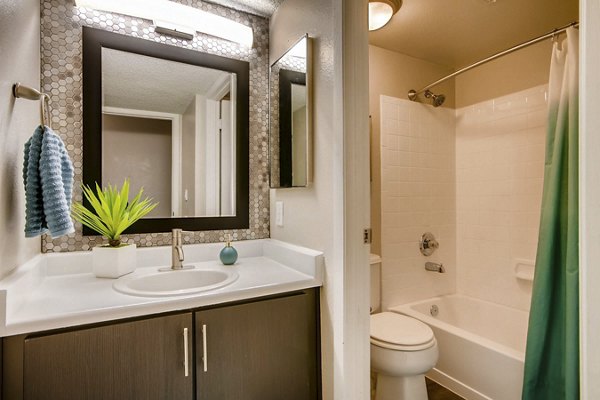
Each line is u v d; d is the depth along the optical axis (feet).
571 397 3.91
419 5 5.79
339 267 3.98
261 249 5.76
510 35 6.84
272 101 5.73
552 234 4.58
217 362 3.62
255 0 5.48
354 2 3.98
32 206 3.09
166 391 3.34
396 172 7.46
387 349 4.94
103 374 3.09
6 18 2.99
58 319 2.91
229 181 5.68
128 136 4.95
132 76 4.98
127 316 3.19
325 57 4.30
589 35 1.66
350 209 3.93
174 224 5.24
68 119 4.56
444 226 8.21
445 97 8.23
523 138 7.11
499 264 7.52
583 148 1.68
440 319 7.79
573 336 3.94
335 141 4.04
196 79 5.44
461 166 8.35
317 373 4.33
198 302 3.52
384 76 7.38
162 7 4.94
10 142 3.15
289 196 5.24
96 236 4.69
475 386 5.78
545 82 6.76
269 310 3.96
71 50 4.57
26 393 2.83
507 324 7.22
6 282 2.92
